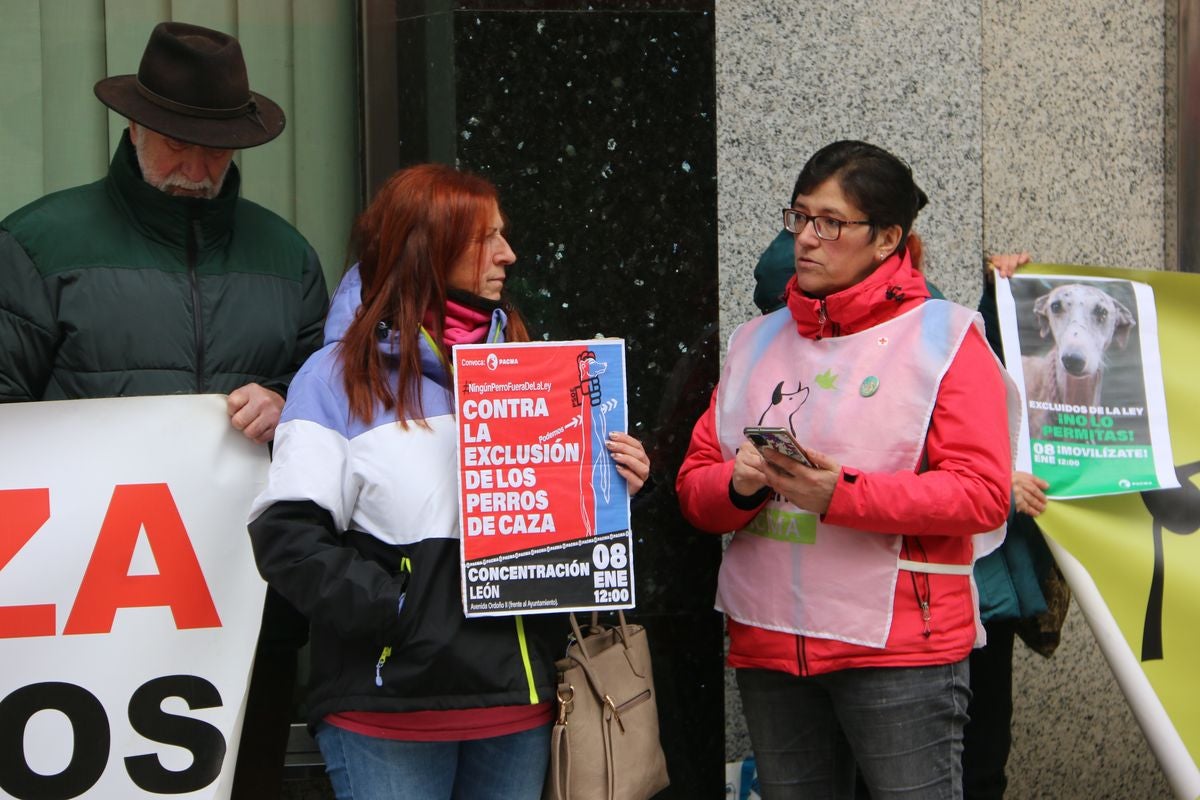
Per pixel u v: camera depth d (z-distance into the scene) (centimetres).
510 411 272
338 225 410
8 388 298
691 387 380
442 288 275
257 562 261
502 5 367
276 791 331
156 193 306
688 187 379
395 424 268
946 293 430
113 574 298
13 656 295
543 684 271
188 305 309
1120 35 464
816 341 309
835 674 298
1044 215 456
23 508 296
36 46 393
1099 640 338
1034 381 353
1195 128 467
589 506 273
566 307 373
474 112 367
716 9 402
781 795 311
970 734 354
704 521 319
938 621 291
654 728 298
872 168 300
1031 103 452
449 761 270
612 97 374
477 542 268
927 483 284
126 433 300
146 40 398
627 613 375
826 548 297
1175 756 331
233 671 300
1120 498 348
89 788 296
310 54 406
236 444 303
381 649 261
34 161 395
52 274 302
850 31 415
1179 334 362
